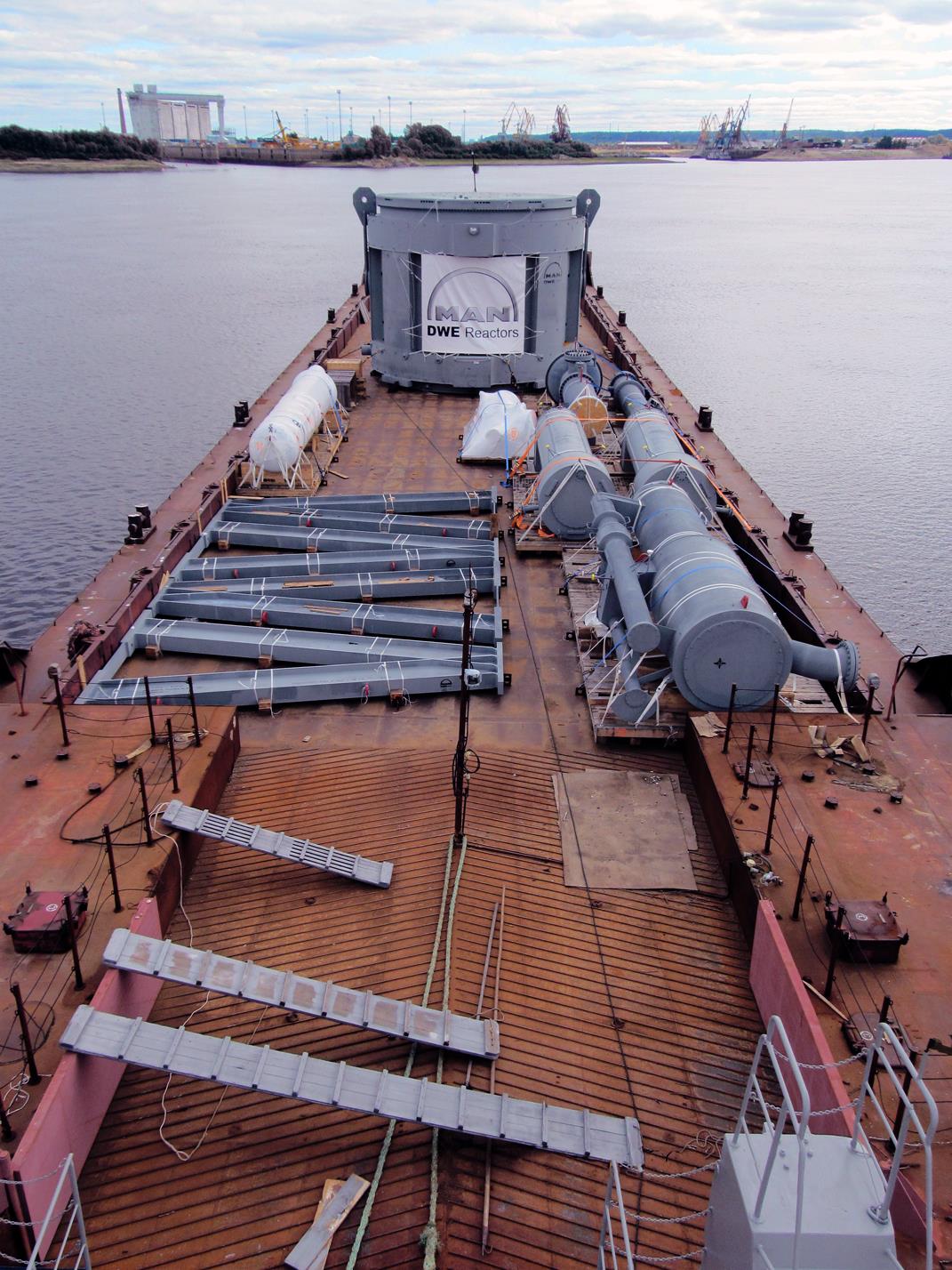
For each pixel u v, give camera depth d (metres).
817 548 49.44
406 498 32.19
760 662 20.36
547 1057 14.65
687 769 20.83
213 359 80.88
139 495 54.12
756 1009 15.70
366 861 17.86
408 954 16.25
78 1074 12.82
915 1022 13.98
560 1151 13.10
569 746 21.42
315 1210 12.61
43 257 138.88
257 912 17.16
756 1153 9.11
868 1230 8.41
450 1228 12.42
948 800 18.44
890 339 91.88
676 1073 14.59
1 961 14.62
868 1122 12.55
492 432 35.47
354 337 58.69
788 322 98.56
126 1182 12.96
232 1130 13.56
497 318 42.75
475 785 20.11
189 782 18.41
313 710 22.61
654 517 25.75
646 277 126.06
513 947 16.45
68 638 24.08
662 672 21.58
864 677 22.98
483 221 40.97
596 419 36.75
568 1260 12.20
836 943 14.85
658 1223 12.62
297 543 29.81
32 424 65.38
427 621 25.17
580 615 25.86
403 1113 13.11
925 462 60.47
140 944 14.21
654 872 18.16
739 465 37.19
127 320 96.38
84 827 17.23
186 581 27.91
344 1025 14.66
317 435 38.53
